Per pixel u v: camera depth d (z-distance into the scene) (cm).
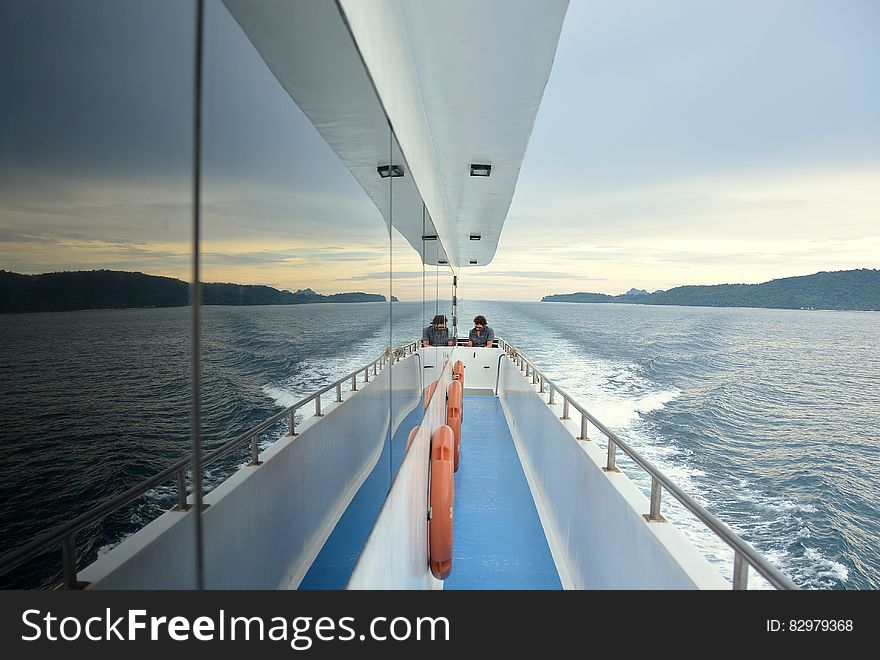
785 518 666
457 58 276
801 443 1070
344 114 133
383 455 197
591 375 1736
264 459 78
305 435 100
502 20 239
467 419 767
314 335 106
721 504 720
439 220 554
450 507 299
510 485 487
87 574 39
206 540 59
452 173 502
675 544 178
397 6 228
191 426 55
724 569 489
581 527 300
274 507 82
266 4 81
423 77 300
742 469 880
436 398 478
